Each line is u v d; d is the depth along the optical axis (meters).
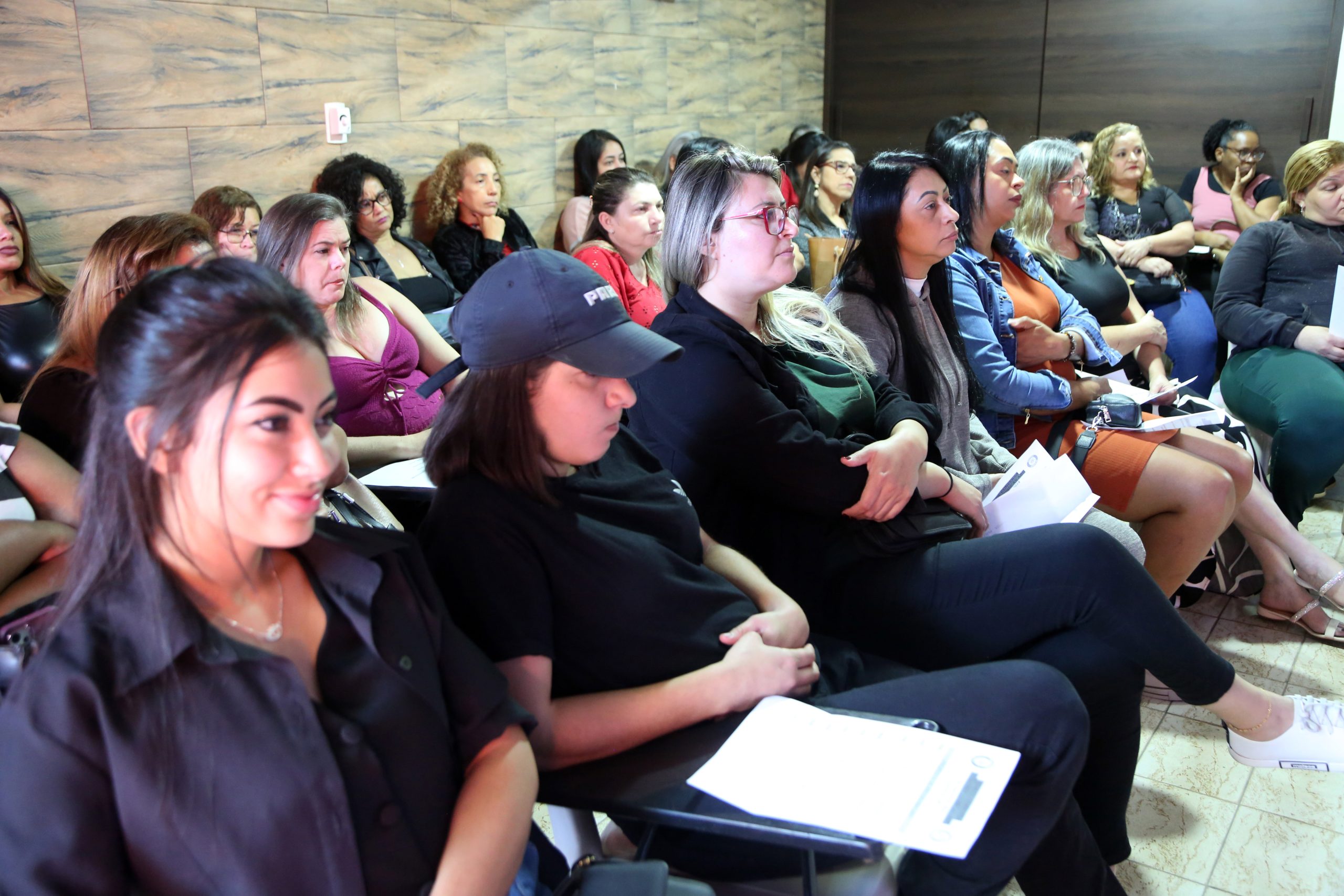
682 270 1.80
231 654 0.85
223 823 0.83
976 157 2.66
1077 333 2.94
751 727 1.25
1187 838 1.91
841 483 1.72
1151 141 5.79
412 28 4.05
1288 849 1.87
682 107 5.54
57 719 0.80
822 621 1.80
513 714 1.06
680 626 1.34
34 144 3.00
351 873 0.87
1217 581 2.84
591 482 1.34
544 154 4.77
